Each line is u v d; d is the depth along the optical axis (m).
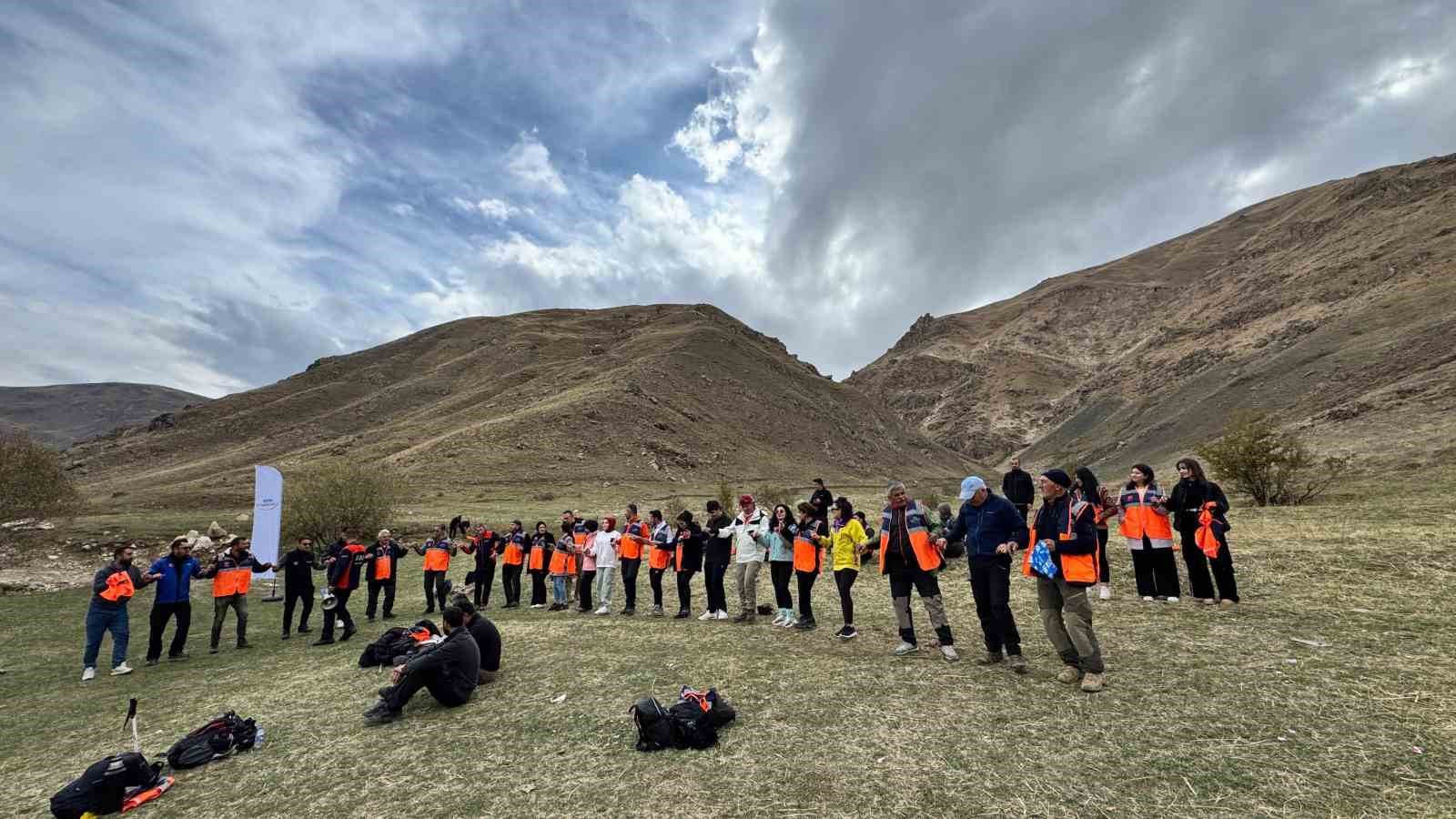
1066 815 3.68
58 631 13.17
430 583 13.54
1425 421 30.55
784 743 5.00
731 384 96.31
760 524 10.34
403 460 55.09
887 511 7.52
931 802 3.94
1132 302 195.38
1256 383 68.25
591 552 12.38
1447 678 5.30
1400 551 9.87
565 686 6.89
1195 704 5.19
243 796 4.83
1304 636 6.82
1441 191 105.38
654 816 4.00
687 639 8.82
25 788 5.44
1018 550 6.30
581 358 111.25
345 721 6.39
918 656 7.25
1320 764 4.07
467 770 4.95
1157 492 9.33
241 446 88.31
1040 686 5.92
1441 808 3.48
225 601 10.98
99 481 74.12
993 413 159.12
